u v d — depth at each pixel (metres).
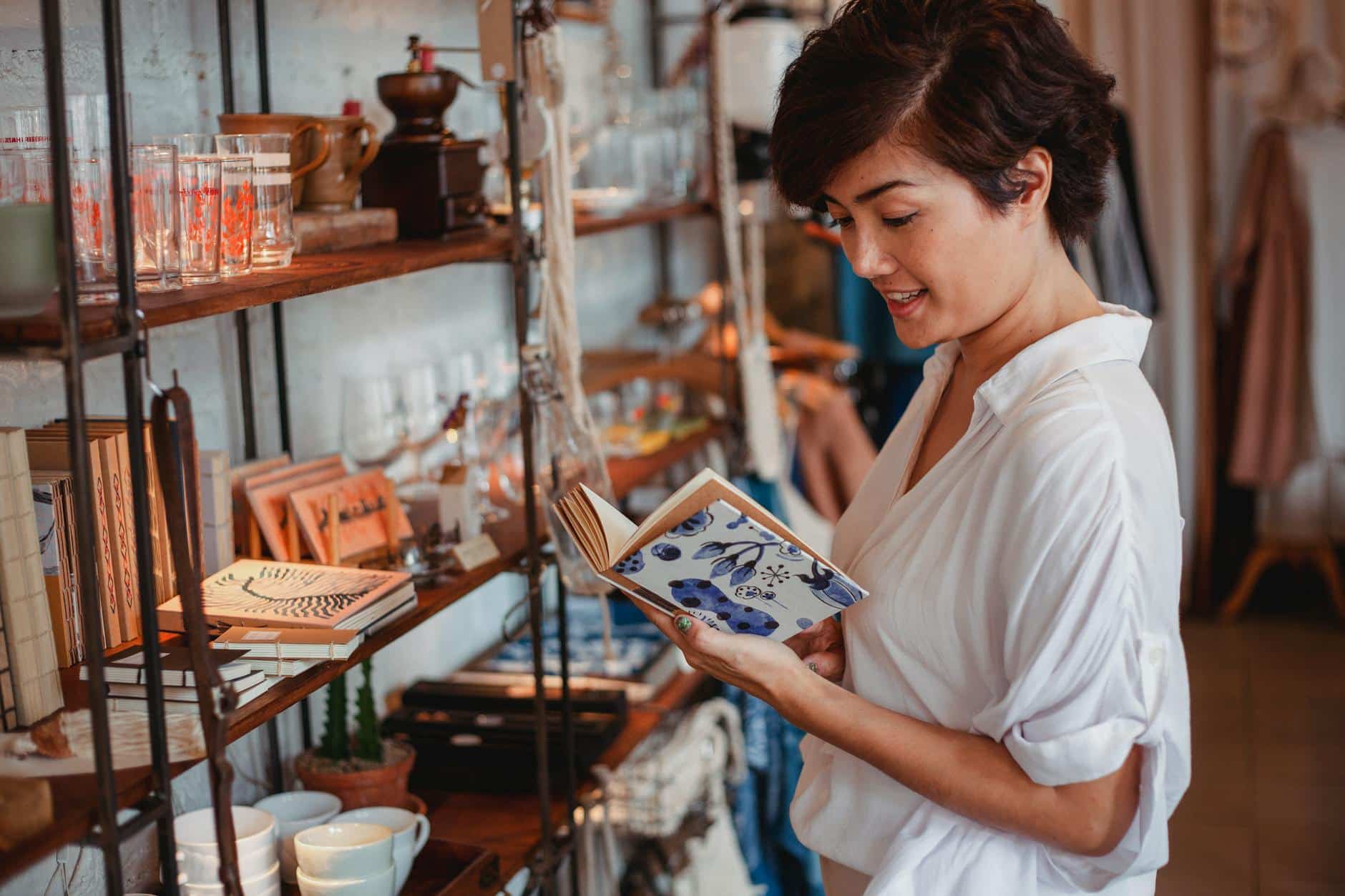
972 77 1.16
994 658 1.30
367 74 2.24
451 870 1.74
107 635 1.34
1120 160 4.34
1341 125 4.67
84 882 1.55
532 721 2.16
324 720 2.11
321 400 2.13
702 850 2.60
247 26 1.90
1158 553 1.21
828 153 1.22
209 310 1.17
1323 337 4.73
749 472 3.00
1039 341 1.28
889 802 1.41
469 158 1.91
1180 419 5.11
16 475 1.18
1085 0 4.86
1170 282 5.01
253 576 1.55
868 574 1.40
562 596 1.97
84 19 1.55
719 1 2.83
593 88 3.20
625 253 3.44
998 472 1.26
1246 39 4.79
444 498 1.84
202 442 1.82
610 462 2.62
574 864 2.09
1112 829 1.22
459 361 2.26
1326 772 3.80
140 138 1.67
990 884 1.31
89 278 1.13
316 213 1.64
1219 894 3.20
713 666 1.36
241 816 1.56
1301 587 5.36
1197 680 4.53
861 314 3.87
